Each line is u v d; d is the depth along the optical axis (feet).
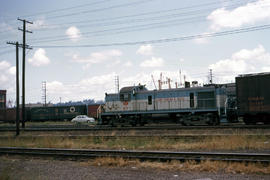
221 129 56.34
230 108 75.56
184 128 62.13
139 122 83.51
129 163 32.12
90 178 26.53
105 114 87.81
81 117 142.51
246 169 27.48
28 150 43.78
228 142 42.04
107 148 45.11
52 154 39.09
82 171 29.66
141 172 28.48
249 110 66.33
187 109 77.25
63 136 59.31
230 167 28.22
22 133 74.69
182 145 43.93
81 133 66.03
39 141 55.72
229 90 95.35
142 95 83.97
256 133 49.55
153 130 62.95
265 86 64.08
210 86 75.87
